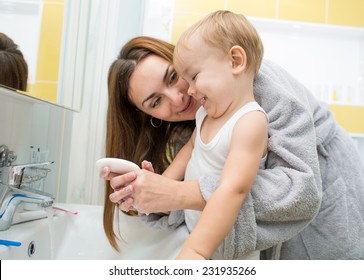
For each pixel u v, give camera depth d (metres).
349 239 0.67
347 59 1.33
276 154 0.58
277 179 0.54
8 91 0.61
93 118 1.03
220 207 0.45
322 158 0.71
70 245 0.79
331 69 1.32
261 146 0.51
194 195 0.51
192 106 0.70
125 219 0.77
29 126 0.79
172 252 0.64
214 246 0.44
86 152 1.02
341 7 1.27
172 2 1.18
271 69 0.68
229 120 0.54
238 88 0.54
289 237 0.56
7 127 0.69
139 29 1.17
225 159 0.54
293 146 0.57
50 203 0.65
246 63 0.54
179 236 0.65
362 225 0.69
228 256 0.53
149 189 0.49
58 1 0.77
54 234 0.74
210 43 0.53
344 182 0.70
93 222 0.81
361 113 1.27
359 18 1.27
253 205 0.52
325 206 0.68
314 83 1.31
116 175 0.53
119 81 0.74
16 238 0.59
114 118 0.80
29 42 0.66
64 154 1.00
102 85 1.04
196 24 0.57
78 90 0.90
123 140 0.81
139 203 0.49
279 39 1.32
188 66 0.55
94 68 1.03
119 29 1.12
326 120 0.71
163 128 0.84
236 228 0.51
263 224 0.55
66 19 0.81
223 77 0.53
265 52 1.31
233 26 0.54
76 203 1.00
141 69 0.68
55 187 0.95
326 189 0.69
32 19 0.67
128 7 1.15
